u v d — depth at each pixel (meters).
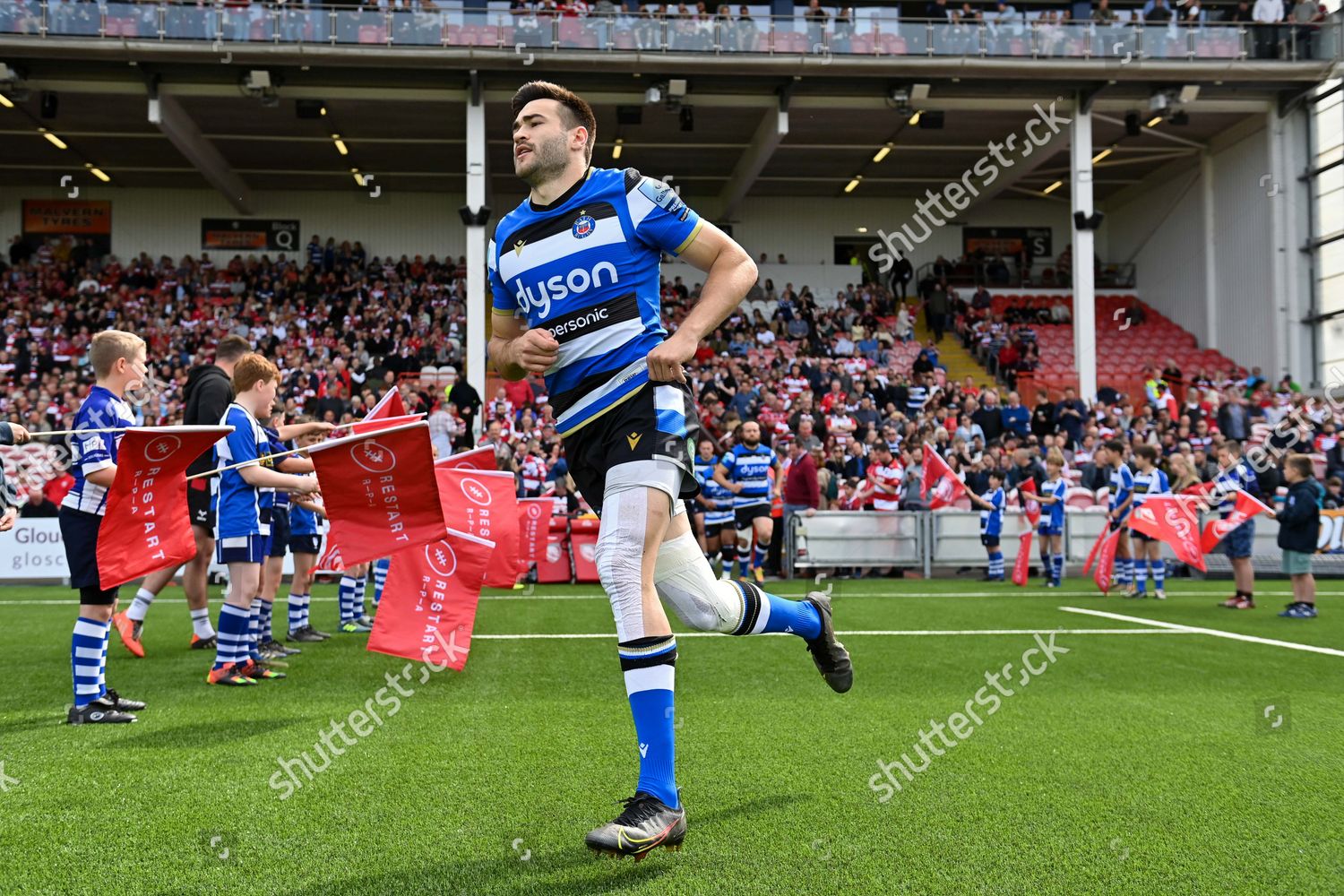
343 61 17.16
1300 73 18.52
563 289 2.58
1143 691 4.56
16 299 21.61
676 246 2.57
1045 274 26.00
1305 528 7.91
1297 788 2.96
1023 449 13.41
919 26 17.84
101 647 3.96
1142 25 18.03
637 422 2.54
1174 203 24.11
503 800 2.81
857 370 19.14
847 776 3.07
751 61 17.66
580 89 18.44
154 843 2.45
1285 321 20.27
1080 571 12.46
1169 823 2.63
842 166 24.12
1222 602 9.20
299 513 6.46
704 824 2.60
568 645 6.05
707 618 2.79
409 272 23.88
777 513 12.21
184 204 25.00
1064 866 2.30
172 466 3.80
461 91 18.50
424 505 4.05
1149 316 24.44
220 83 18.06
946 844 2.45
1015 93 18.83
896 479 12.76
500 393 17.11
